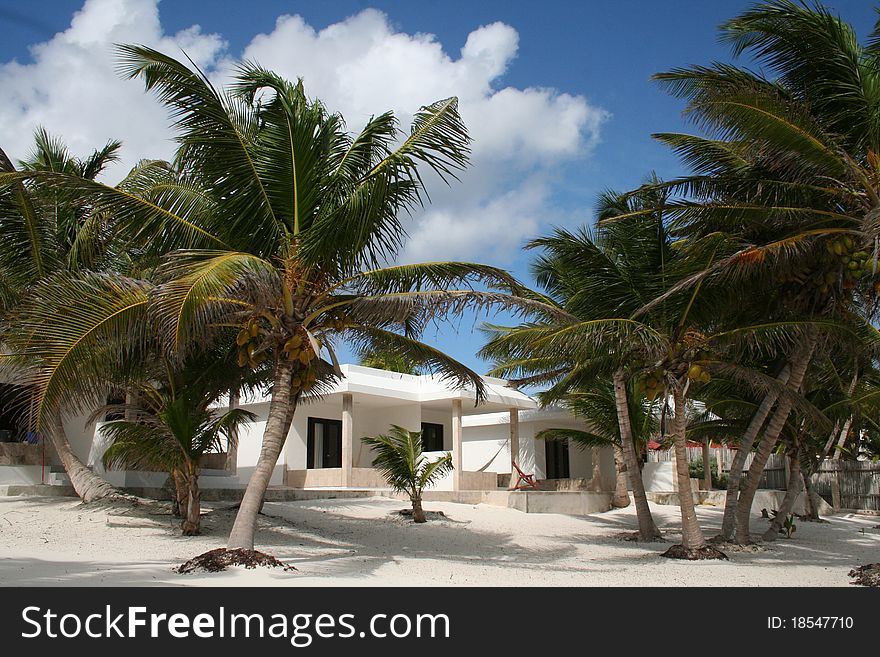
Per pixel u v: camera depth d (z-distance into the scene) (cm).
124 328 1040
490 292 1184
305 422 2692
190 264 1000
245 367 1477
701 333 1416
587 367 1698
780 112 1180
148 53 1036
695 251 1389
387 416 2864
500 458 3073
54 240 1536
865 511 2897
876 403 1941
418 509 1880
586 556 1462
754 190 1380
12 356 1183
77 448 2139
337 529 1638
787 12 1256
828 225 1341
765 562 1416
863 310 1481
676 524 2195
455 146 1191
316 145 1184
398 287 1220
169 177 1328
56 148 1786
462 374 1465
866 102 1259
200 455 1344
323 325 1232
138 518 1490
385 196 1152
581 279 1522
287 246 1170
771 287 1465
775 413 1619
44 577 884
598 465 2694
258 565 1035
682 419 1450
